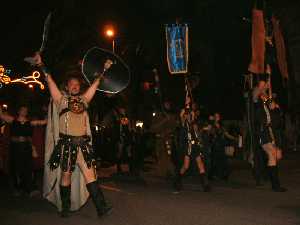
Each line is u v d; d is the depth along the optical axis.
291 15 24.00
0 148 10.50
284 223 6.45
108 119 14.59
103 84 7.53
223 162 11.42
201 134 10.66
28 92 19.61
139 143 13.36
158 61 25.56
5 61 22.64
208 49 28.83
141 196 9.05
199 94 27.41
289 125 20.84
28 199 9.05
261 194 8.95
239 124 19.19
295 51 23.89
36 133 11.53
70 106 6.94
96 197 7.03
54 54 22.44
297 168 13.49
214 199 8.49
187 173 11.11
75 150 6.87
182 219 6.84
